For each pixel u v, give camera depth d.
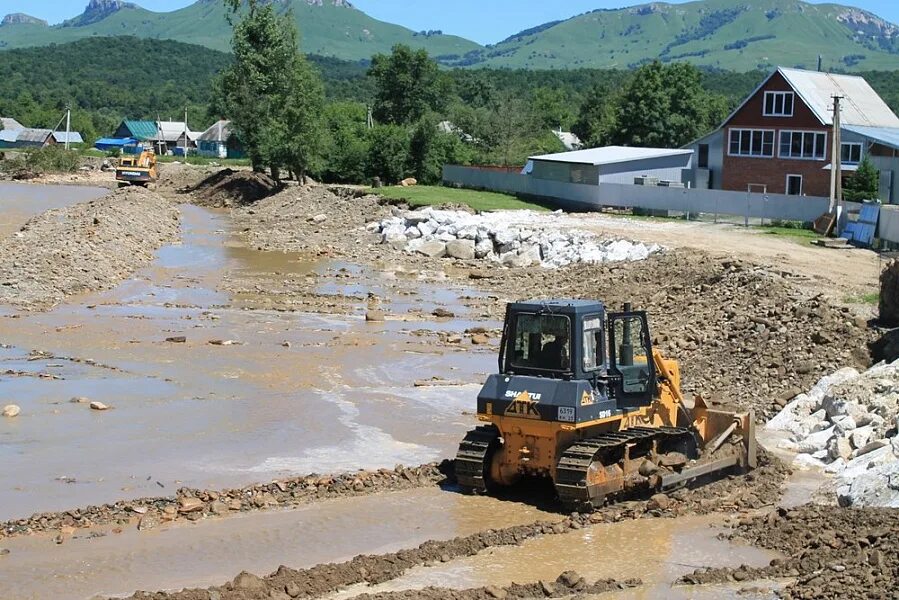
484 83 148.12
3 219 62.53
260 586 13.58
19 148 143.88
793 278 33.28
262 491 17.61
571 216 55.66
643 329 17.97
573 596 13.62
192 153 145.75
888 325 26.53
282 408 23.19
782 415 21.91
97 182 101.44
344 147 80.38
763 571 14.27
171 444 20.38
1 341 28.84
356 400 24.05
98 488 17.78
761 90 61.22
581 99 160.38
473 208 57.88
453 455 20.06
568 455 16.64
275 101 75.94
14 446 19.95
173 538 15.60
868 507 16.25
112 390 24.23
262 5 78.38
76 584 13.88
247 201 75.19
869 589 12.88
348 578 14.03
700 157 65.81
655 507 16.89
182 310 34.56
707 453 18.61
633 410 17.62
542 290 39.81
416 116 111.19
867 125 60.72
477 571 14.52
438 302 37.53
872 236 42.44
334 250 50.56
